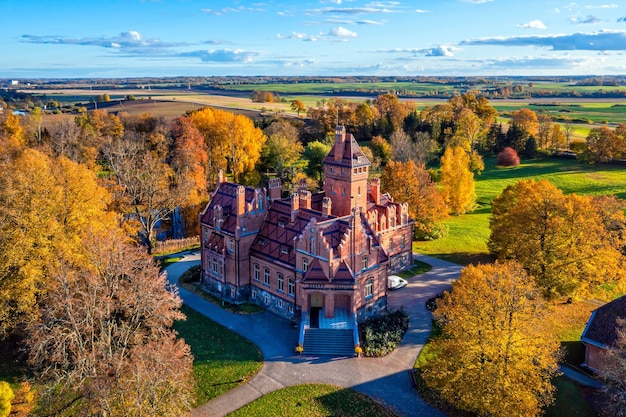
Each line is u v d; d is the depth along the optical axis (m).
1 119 150.00
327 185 77.94
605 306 57.81
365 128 184.50
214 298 76.88
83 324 49.78
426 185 107.62
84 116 167.50
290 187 123.44
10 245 56.94
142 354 44.28
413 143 159.75
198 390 54.34
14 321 57.09
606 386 47.09
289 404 51.75
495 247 88.31
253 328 67.50
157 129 142.88
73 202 66.00
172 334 52.66
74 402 46.94
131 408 40.88
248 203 73.88
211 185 132.38
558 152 173.38
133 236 96.19
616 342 48.84
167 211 100.00
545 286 69.06
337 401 52.19
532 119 190.62
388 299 76.00
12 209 59.25
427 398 52.56
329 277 63.94
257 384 55.22
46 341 45.00
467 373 45.50
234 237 73.56
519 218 74.56
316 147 138.62
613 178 143.75
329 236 64.75
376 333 63.25
